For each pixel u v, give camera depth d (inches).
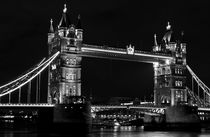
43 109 6456.7
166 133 7066.9
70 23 7298.2
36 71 6934.1
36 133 6441.9
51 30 7559.1
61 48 7042.3
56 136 5861.2
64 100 6840.6
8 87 6604.3
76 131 6299.2
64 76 7022.6
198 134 6742.1
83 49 7303.2
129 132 7391.7
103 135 6264.8
